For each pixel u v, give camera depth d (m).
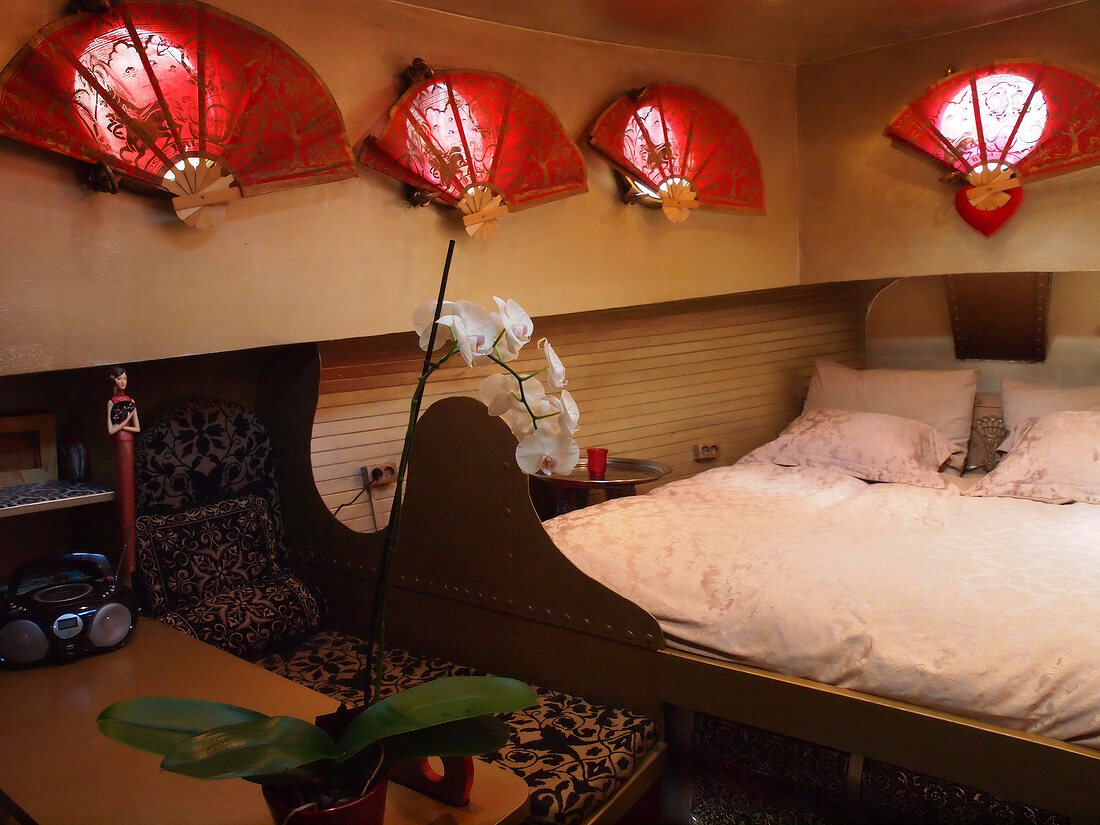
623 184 3.55
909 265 3.91
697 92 3.71
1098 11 3.34
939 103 3.67
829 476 3.66
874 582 2.37
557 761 2.22
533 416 1.32
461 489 2.71
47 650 2.28
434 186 2.94
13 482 2.71
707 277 3.89
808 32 3.62
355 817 1.19
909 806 2.10
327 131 2.67
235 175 2.48
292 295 2.72
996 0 3.33
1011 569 2.44
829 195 4.09
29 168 2.19
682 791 2.46
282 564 3.22
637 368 4.05
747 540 2.79
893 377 4.16
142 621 2.66
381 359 3.21
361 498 3.18
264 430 3.20
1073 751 1.83
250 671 2.24
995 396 3.99
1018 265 3.65
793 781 2.27
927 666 2.05
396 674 2.76
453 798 1.51
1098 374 3.81
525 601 2.64
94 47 2.23
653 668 2.44
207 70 2.42
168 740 1.18
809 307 4.56
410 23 2.96
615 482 3.48
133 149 2.29
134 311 2.41
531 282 3.33
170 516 2.89
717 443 4.32
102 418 2.59
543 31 3.33
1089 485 3.19
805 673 2.22
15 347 2.21
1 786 1.66
